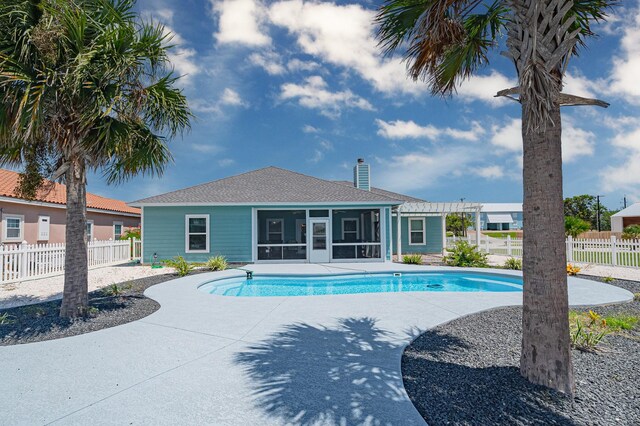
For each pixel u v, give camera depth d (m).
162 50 6.09
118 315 6.22
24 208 15.64
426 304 7.07
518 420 2.74
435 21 3.81
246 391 3.30
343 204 16.09
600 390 3.23
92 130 5.89
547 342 3.21
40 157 6.75
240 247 16.12
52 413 2.92
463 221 38.53
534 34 3.14
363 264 15.52
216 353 4.34
